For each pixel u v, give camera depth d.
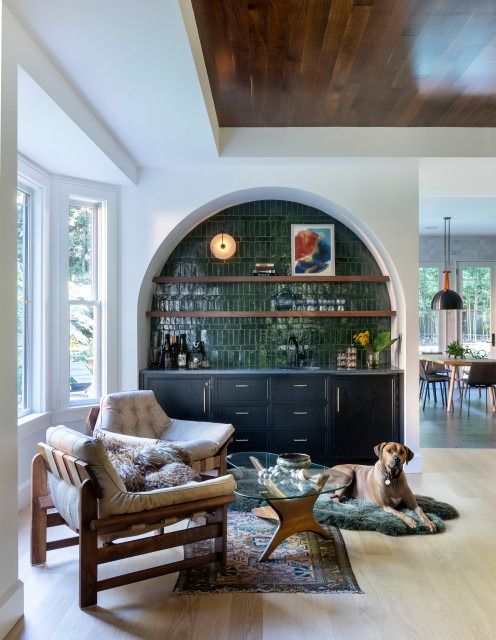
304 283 5.35
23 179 4.01
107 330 4.72
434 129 4.43
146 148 4.26
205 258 5.34
